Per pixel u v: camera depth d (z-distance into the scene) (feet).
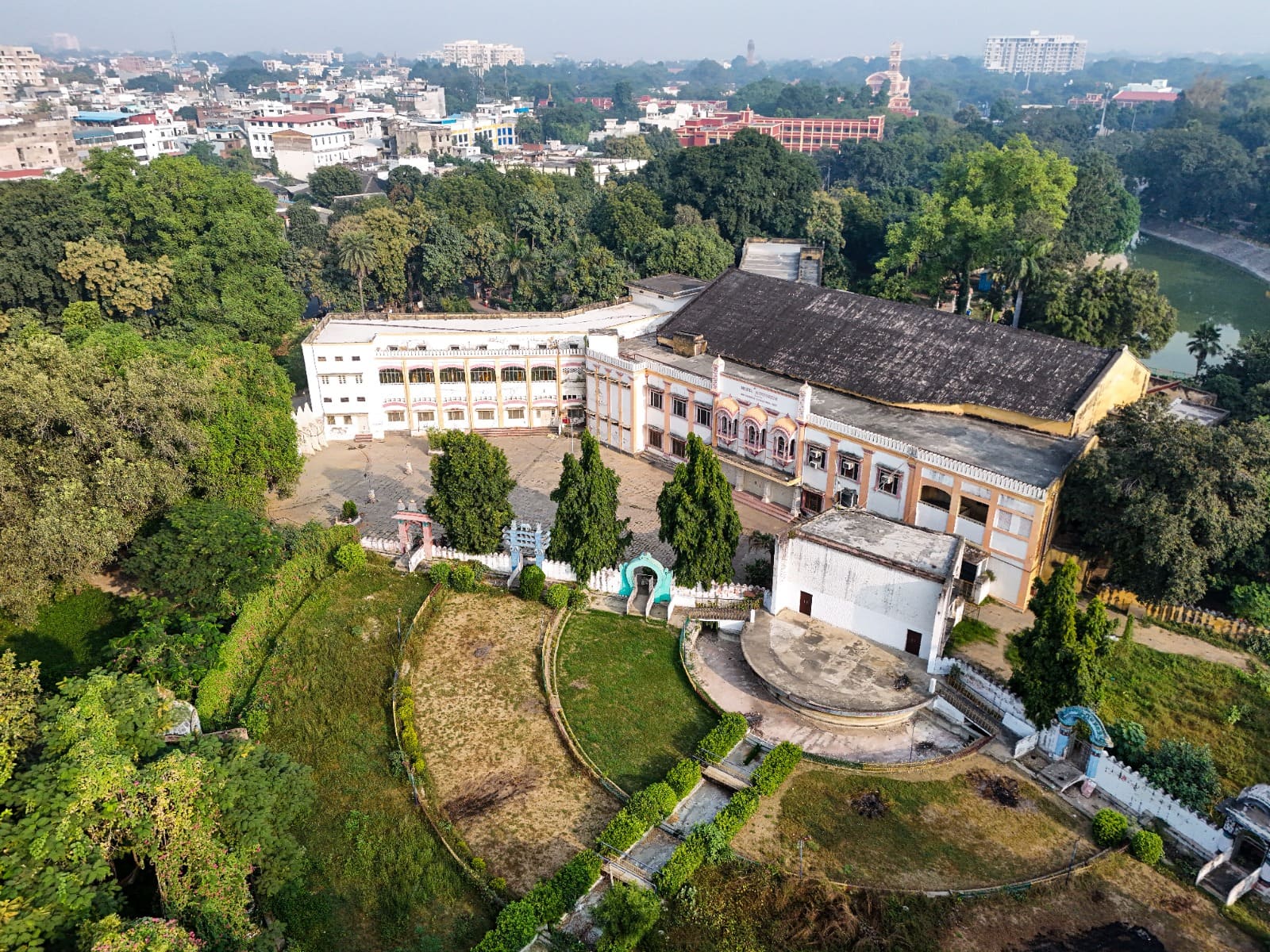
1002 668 157.38
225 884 101.19
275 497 231.91
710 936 106.52
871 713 140.87
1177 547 158.81
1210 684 153.38
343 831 122.21
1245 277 498.28
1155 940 108.17
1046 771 133.49
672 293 300.40
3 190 303.48
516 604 178.09
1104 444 183.52
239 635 157.17
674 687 154.30
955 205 336.70
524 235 408.87
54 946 91.30
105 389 171.42
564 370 265.95
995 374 210.38
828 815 125.39
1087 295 279.90
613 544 180.55
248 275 304.30
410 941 106.42
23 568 152.56
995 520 175.01
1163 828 124.57
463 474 182.80
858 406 215.10
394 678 154.51
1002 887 113.50
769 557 197.67
